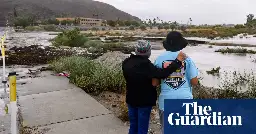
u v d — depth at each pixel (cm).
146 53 396
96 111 668
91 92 879
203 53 3206
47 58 1841
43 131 550
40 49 2675
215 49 3738
